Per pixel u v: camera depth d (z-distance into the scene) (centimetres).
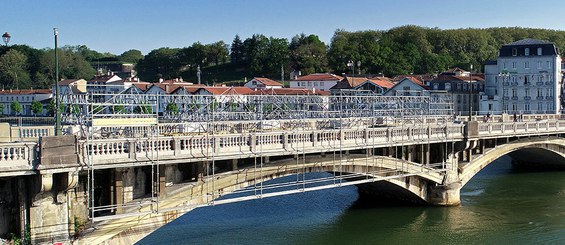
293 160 3384
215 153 2759
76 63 17438
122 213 2556
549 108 10394
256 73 17850
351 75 14038
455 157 4578
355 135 3538
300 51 17062
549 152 6188
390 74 15075
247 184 3194
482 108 10894
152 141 2531
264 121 4288
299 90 9856
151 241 3591
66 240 2397
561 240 3659
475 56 17225
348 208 4572
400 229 3922
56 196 2348
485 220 4175
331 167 3653
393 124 5241
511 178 6178
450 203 4597
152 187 2586
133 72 18725
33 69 16762
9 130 2967
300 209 4553
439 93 10369
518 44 10669
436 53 17388
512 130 5106
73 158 2283
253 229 3919
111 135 3186
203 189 2911
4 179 2308
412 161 4344
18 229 2322
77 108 4309
